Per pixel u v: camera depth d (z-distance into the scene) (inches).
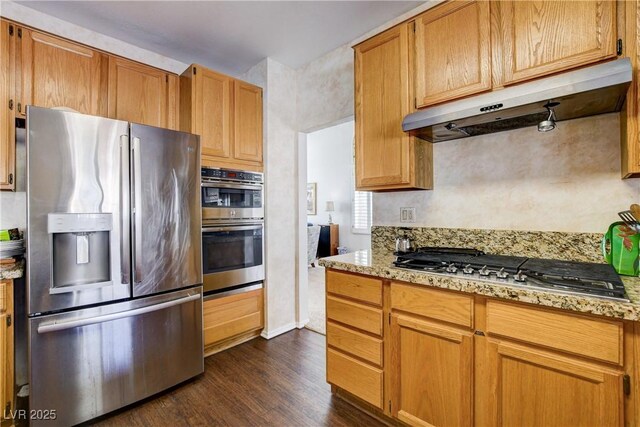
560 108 53.8
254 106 109.7
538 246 64.0
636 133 45.1
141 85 92.6
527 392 45.8
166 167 76.3
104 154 66.4
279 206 114.4
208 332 94.5
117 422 66.2
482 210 72.1
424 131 68.2
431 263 61.7
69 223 61.7
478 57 60.5
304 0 79.6
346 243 276.2
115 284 67.7
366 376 65.9
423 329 56.2
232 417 67.7
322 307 140.9
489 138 70.8
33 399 59.3
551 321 43.1
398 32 72.4
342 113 103.5
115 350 68.1
